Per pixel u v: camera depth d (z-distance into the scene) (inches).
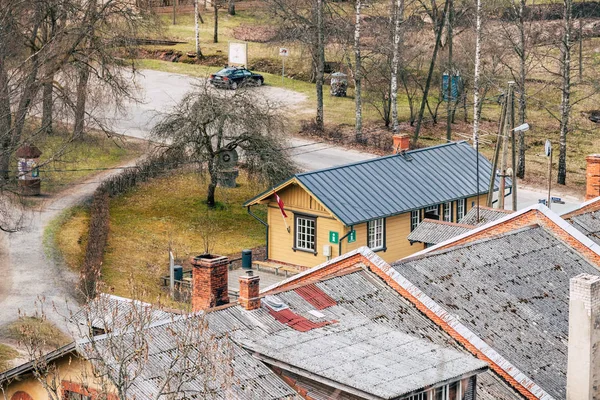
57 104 2977.4
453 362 1112.2
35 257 2293.3
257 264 2338.8
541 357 1293.1
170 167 2780.5
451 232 2049.7
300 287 1285.7
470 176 2516.0
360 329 1201.4
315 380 1083.3
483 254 1441.9
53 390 1063.6
